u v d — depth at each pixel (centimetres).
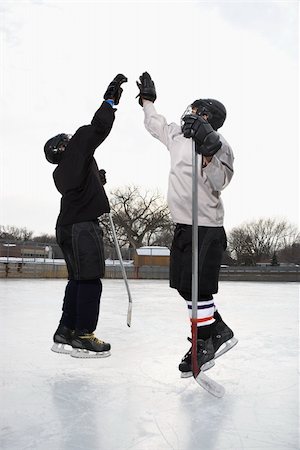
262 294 1195
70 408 209
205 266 264
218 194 276
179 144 291
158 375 275
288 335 454
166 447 165
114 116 320
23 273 2202
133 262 2781
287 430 184
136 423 190
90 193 318
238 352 360
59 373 278
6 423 188
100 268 311
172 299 922
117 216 4997
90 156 319
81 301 310
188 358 258
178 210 274
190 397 230
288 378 276
